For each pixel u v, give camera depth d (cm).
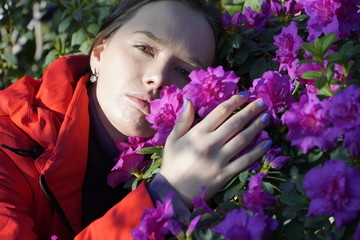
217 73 168
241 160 159
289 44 170
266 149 158
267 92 160
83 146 193
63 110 198
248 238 137
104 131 200
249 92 167
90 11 304
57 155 186
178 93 169
